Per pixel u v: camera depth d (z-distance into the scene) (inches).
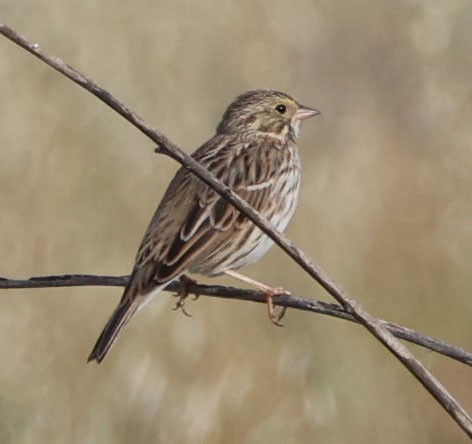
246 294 391.5
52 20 591.8
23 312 526.6
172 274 394.6
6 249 536.4
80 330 526.6
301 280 595.8
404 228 631.8
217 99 631.2
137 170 568.4
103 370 517.7
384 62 765.3
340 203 647.1
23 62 569.3
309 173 681.0
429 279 612.7
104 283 390.6
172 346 524.1
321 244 623.2
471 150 707.4
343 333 558.6
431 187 660.1
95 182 555.2
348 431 540.1
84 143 560.1
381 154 705.0
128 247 550.9
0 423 502.9
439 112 739.4
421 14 747.4
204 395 517.7
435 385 284.4
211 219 406.6
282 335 542.9
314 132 743.1
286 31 706.8
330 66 764.6
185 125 611.2
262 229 297.3
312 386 539.2
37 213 543.5
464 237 627.2
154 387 515.2
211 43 637.9
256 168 430.6
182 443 511.2
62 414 509.4
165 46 608.4
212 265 407.5
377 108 754.8
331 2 772.6
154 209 560.1
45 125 556.1
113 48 597.9
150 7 610.2
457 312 607.2
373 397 549.6
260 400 523.5
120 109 293.1
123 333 524.7
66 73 289.1
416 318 606.2
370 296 609.3
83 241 544.7
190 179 414.9
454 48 744.3
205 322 530.3
